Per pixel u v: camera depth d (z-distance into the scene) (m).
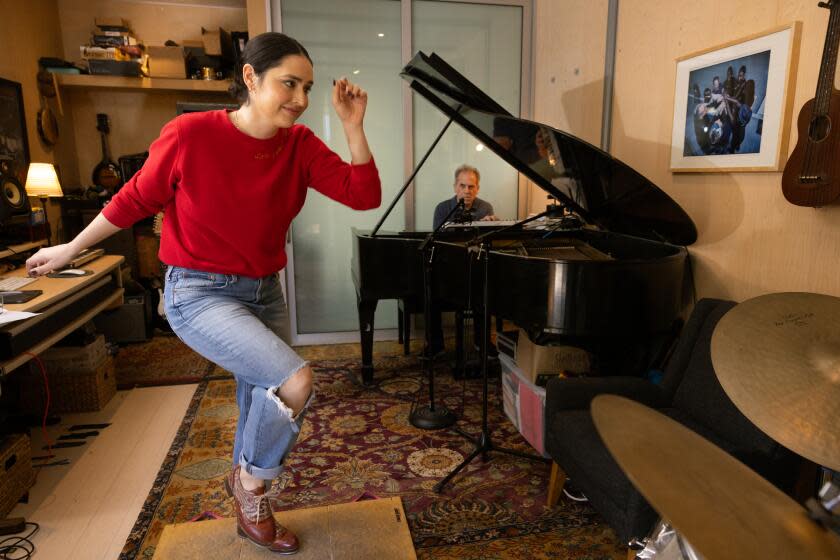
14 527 1.91
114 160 4.70
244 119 1.44
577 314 2.03
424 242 2.47
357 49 3.91
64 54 4.52
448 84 2.07
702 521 0.74
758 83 2.03
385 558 1.69
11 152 3.68
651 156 2.72
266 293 1.62
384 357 3.78
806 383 1.11
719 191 2.28
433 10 3.96
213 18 4.71
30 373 2.78
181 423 2.77
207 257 1.49
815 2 1.82
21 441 2.10
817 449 1.04
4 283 2.48
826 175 1.68
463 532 1.90
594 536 1.88
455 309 3.23
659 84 2.64
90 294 2.73
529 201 4.30
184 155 1.39
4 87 3.61
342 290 4.16
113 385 3.10
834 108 1.64
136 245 4.40
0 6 3.61
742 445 1.65
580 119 3.44
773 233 2.02
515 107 4.20
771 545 0.75
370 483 2.22
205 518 1.99
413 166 4.12
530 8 4.08
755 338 1.20
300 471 2.32
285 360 1.44
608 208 2.45
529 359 2.45
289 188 1.57
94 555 1.81
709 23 2.30
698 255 2.41
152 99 4.66
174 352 3.90
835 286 1.78
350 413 2.89
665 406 2.01
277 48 1.37
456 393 3.13
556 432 1.88
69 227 4.34
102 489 2.19
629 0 2.86
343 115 1.60
